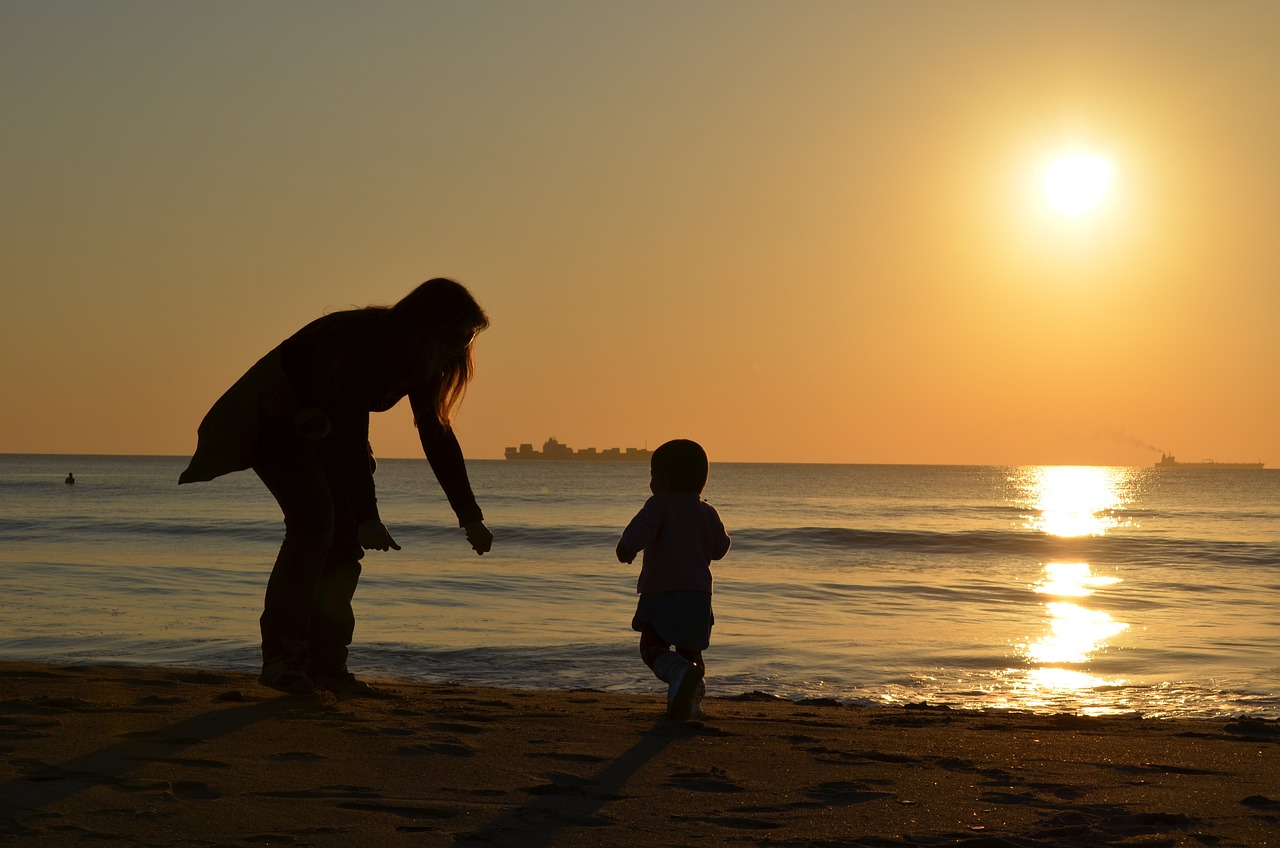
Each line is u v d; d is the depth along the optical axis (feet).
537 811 8.59
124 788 8.82
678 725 13.66
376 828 7.88
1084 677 31.30
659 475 15.24
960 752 12.14
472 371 14.55
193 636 34.09
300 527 13.97
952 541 102.58
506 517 138.92
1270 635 41.19
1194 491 334.24
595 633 37.78
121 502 171.22
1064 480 503.61
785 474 586.45
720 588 58.23
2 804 8.16
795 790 9.70
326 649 15.28
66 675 16.49
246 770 9.70
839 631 40.98
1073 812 8.98
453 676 29.25
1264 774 11.02
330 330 13.71
